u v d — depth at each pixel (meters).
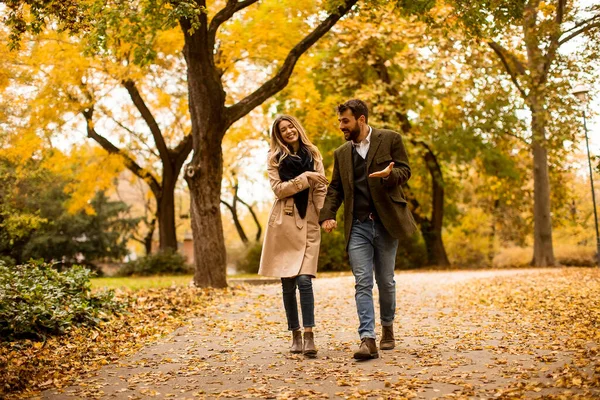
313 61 18.36
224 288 11.65
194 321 7.47
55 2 6.25
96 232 27.52
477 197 30.38
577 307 7.61
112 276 24.56
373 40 19.67
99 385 4.21
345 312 8.30
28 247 25.80
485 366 4.42
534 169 23.27
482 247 28.41
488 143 23.73
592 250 26.14
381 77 22.95
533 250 24.94
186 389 4.06
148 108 23.31
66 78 17.84
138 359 5.16
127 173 38.28
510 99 21.67
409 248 26.16
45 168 22.02
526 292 10.03
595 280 11.63
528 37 17.72
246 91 21.42
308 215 5.23
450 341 5.62
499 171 24.81
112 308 7.52
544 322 6.59
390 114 21.38
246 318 7.75
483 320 7.09
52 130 18.59
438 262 25.38
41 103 17.58
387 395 3.68
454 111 22.22
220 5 16.31
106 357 5.23
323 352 5.23
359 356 4.73
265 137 23.56
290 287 5.21
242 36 15.20
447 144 22.33
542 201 23.12
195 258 11.87
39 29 6.38
